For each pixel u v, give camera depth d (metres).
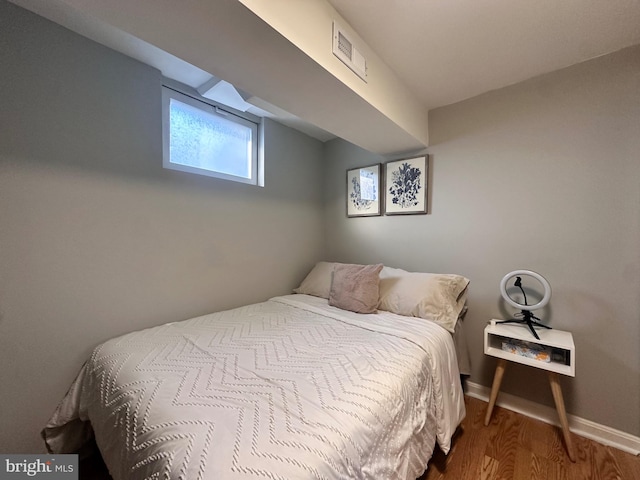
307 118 1.61
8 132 1.18
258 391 0.89
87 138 1.39
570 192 1.53
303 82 1.24
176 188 1.74
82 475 1.28
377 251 2.42
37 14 1.24
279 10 0.94
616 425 1.42
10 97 1.18
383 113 1.54
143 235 1.59
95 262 1.42
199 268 1.85
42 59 1.26
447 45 1.39
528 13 1.17
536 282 1.63
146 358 1.14
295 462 0.62
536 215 1.64
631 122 1.36
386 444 0.85
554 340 1.39
